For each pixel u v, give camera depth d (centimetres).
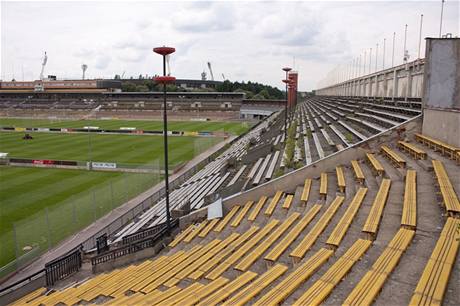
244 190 1975
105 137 6594
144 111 11119
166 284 1120
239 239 1334
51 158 4622
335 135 2620
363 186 1465
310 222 1270
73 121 9619
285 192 1750
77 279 1509
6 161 4153
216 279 1041
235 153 3766
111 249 1739
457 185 1152
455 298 678
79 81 13575
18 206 2697
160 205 2478
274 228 1352
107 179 3450
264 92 15912
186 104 11569
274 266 991
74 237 2111
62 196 2930
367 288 729
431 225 984
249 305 803
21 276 1692
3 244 2033
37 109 11944
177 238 1645
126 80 17825
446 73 1673
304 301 740
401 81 3378
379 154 1791
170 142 5966
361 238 1044
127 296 1095
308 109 6294
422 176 1348
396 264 818
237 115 10456
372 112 2959
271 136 3956
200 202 2144
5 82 14262
